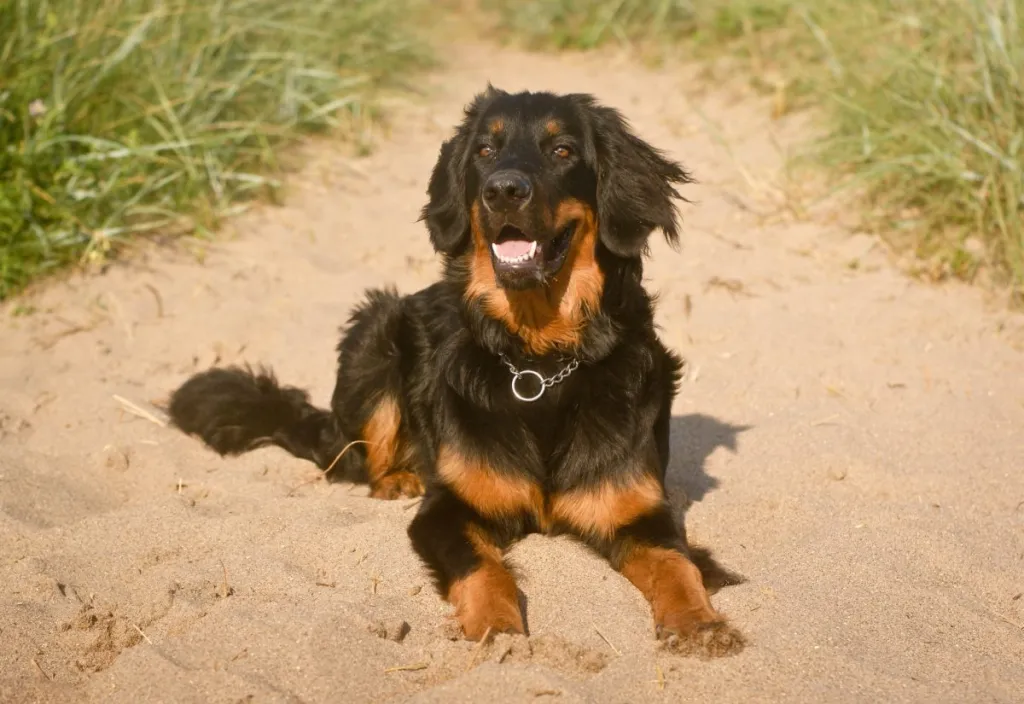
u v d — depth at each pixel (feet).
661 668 11.56
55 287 23.13
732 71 33.24
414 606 13.00
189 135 26.27
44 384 19.97
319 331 21.95
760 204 26.30
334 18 33.71
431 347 15.92
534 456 14.51
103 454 17.44
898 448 17.63
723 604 12.84
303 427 17.99
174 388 20.04
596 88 33.81
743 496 16.06
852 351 20.86
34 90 24.31
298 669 11.69
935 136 24.86
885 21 29.40
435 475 14.85
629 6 38.22
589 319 14.75
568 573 13.64
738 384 19.95
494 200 13.89
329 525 14.96
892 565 13.62
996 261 23.27
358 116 30.66
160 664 11.81
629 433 14.39
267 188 27.04
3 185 23.34
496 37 39.86
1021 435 17.93
